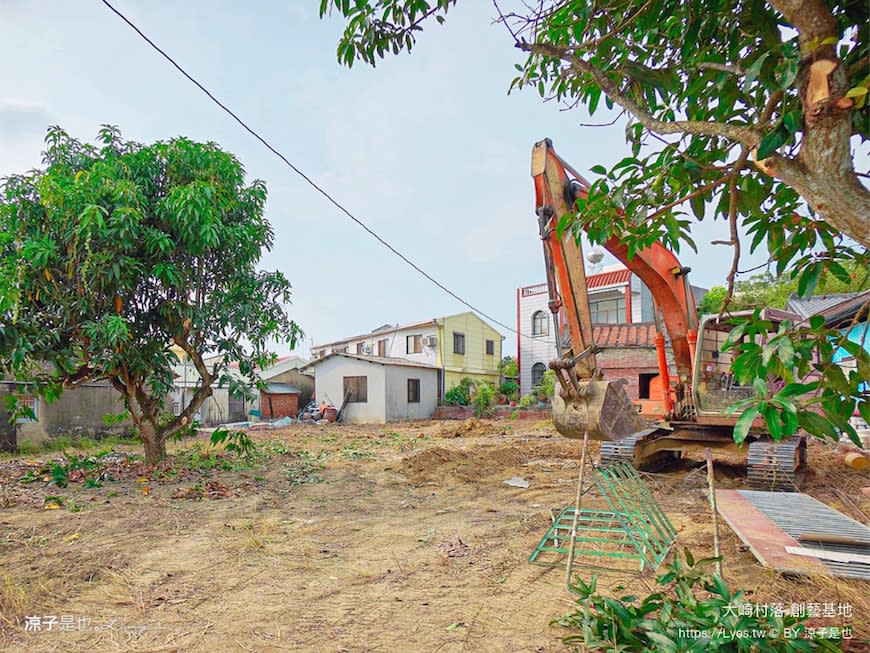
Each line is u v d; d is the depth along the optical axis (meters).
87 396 13.91
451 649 3.15
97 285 7.70
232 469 9.41
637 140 2.77
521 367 28.44
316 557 4.88
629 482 5.72
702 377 8.43
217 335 9.39
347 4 2.94
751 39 2.47
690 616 2.77
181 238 8.37
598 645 2.80
